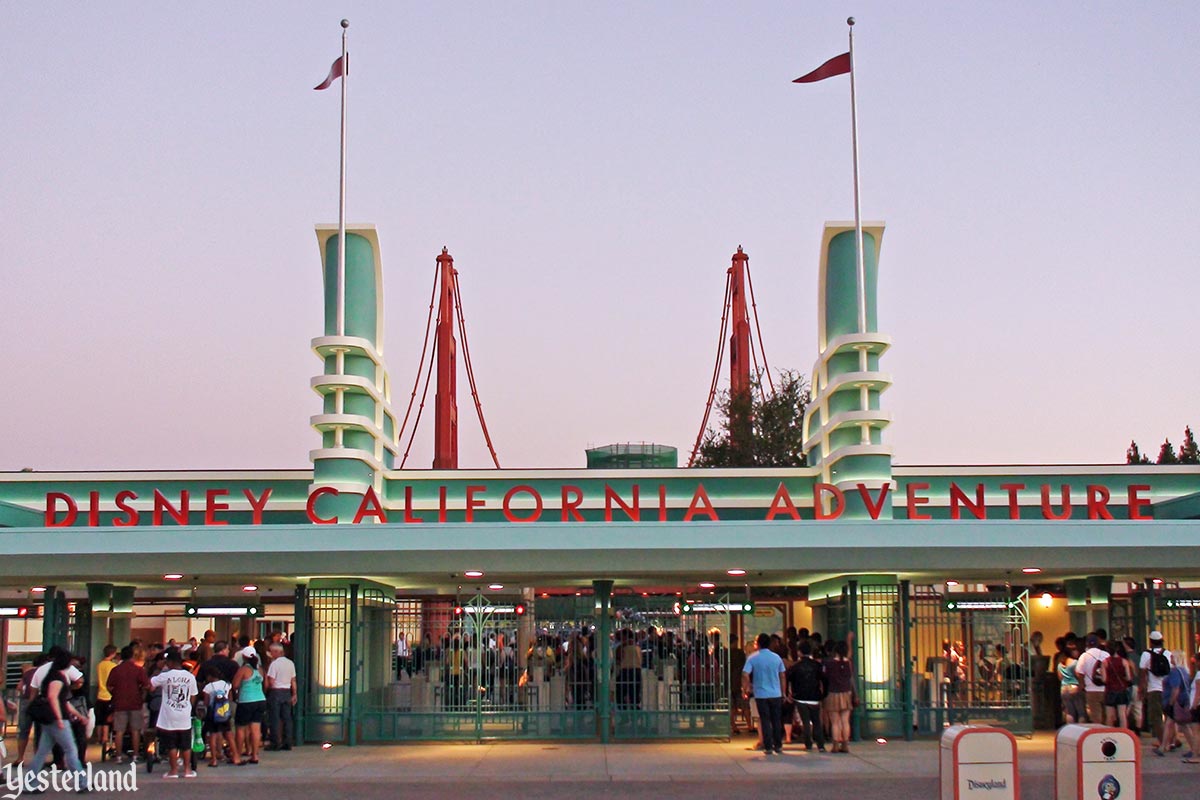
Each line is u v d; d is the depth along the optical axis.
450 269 70.69
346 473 33.62
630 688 27.83
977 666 28.59
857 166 36.06
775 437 78.31
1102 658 25.20
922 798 19.27
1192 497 33.19
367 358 35.53
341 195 35.62
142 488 35.97
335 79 36.66
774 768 22.77
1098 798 14.70
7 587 31.78
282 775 22.28
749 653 32.59
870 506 32.00
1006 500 36.47
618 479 36.53
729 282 83.50
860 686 28.22
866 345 34.31
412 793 20.19
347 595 28.44
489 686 27.98
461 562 27.56
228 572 27.52
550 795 19.88
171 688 21.78
